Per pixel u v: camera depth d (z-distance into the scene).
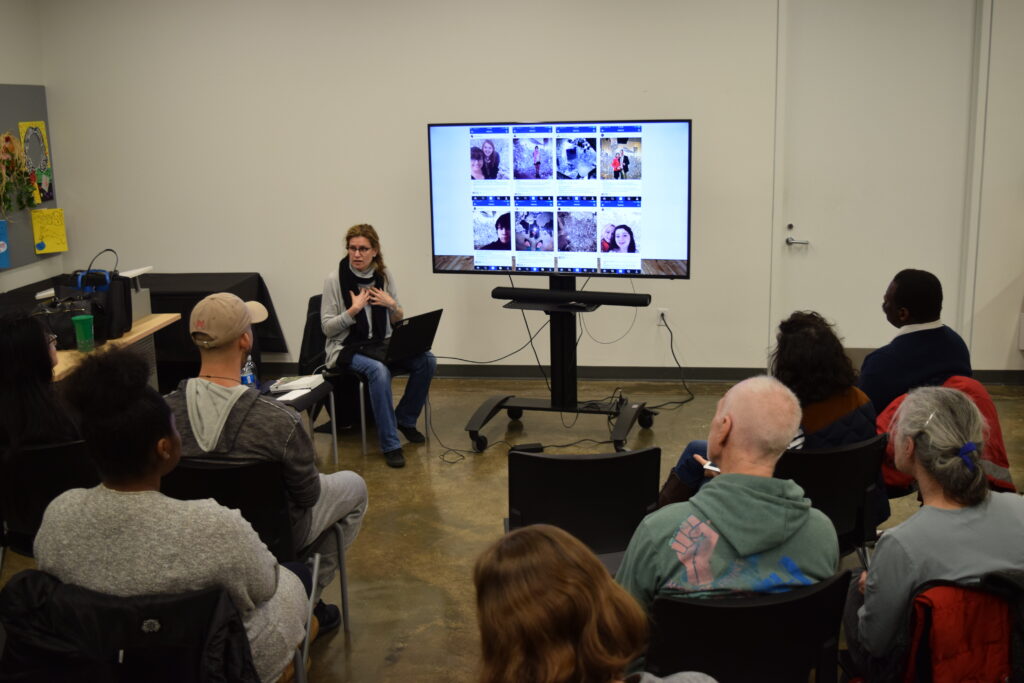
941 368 3.21
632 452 2.75
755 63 5.70
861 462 2.73
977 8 5.60
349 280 4.88
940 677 1.86
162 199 6.23
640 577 1.88
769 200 5.88
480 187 5.20
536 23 5.80
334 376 4.97
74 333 4.15
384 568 3.67
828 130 5.84
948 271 5.96
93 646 1.77
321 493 2.93
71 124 6.17
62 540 1.83
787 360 2.79
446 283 6.19
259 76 6.02
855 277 6.01
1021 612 1.82
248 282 6.08
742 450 1.87
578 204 5.11
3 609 1.77
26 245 5.92
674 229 5.04
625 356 6.19
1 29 5.66
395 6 5.86
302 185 6.14
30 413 2.63
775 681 1.87
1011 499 2.01
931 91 5.74
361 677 2.93
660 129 4.94
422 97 5.96
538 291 5.10
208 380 2.65
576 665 1.16
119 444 1.81
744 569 1.82
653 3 5.70
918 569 1.94
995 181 5.74
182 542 1.84
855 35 5.71
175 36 6.02
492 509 4.21
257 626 2.11
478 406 5.70
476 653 3.06
